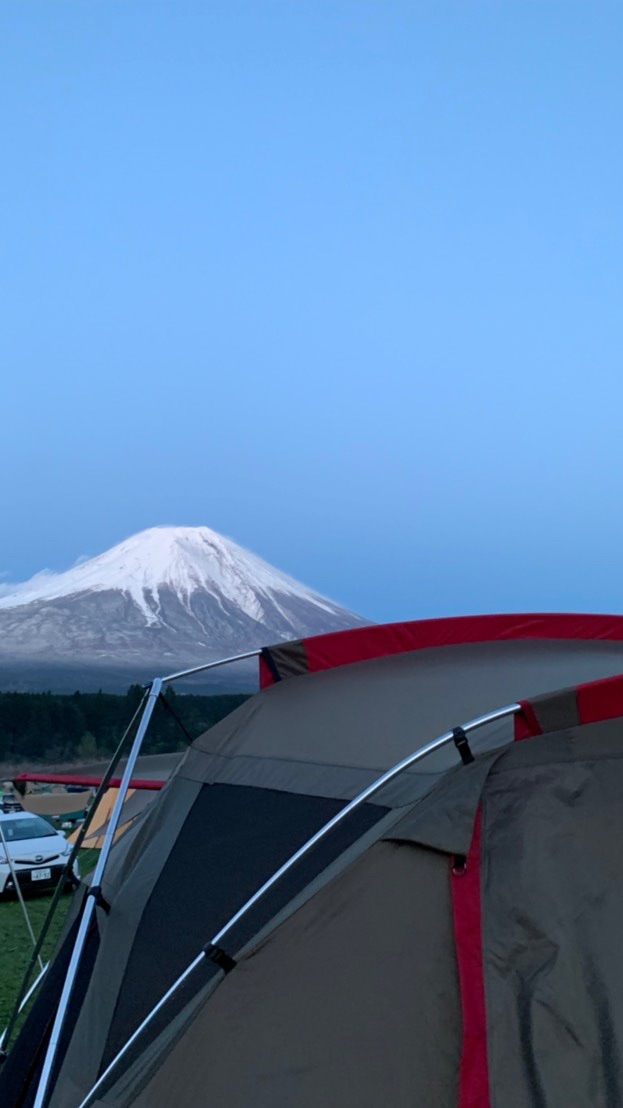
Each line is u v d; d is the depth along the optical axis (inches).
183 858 182.1
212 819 186.1
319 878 150.5
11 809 680.4
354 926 140.6
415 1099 124.5
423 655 234.4
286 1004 137.5
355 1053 130.1
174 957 163.3
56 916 453.7
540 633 243.8
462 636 243.4
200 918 166.1
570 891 129.4
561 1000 121.6
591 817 135.3
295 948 141.9
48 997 184.1
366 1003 133.5
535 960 125.9
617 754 140.5
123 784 198.7
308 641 228.5
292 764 184.2
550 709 146.0
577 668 207.2
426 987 131.9
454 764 154.2
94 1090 142.6
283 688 218.5
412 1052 128.0
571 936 125.9
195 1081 135.3
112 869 200.7
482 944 130.0
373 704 198.1
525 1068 118.6
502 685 195.8
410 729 179.5
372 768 170.9
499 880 133.8
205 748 207.6
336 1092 127.9
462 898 135.4
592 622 241.6
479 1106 118.4
